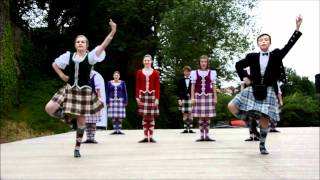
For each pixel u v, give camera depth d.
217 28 27.84
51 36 23.30
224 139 8.94
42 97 18.97
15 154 6.14
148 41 25.94
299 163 4.80
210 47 27.95
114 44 24.16
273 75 5.70
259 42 5.80
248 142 8.05
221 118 31.89
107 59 24.92
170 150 6.50
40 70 22.06
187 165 4.73
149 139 8.38
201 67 8.73
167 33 26.66
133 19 24.81
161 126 25.80
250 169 4.37
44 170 4.47
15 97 17.86
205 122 8.59
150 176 4.03
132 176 4.04
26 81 20.05
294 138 8.70
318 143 7.46
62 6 24.12
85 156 5.79
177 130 13.66
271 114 5.64
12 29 20.64
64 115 5.66
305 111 40.31
